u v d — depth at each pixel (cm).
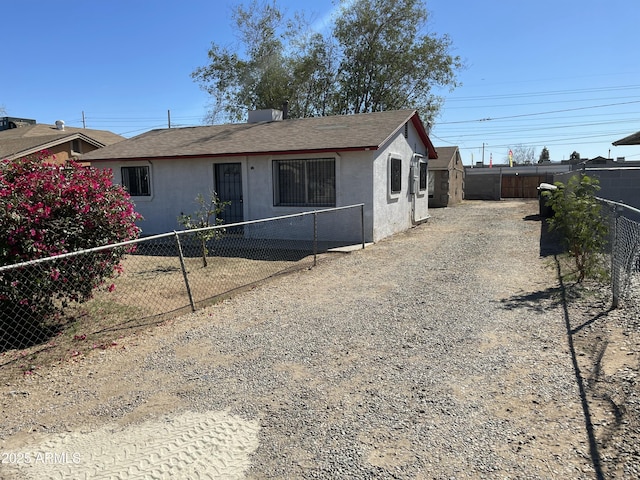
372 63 2953
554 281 676
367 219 1163
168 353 457
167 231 1411
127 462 283
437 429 305
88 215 532
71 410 350
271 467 273
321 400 350
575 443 280
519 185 3372
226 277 814
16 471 277
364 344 462
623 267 573
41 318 535
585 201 639
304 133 1327
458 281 712
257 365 420
